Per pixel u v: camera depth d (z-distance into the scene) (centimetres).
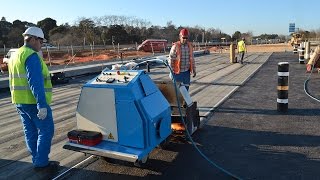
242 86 1177
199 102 913
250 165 482
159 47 4697
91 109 462
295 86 1122
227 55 3319
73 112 843
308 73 1473
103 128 458
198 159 507
